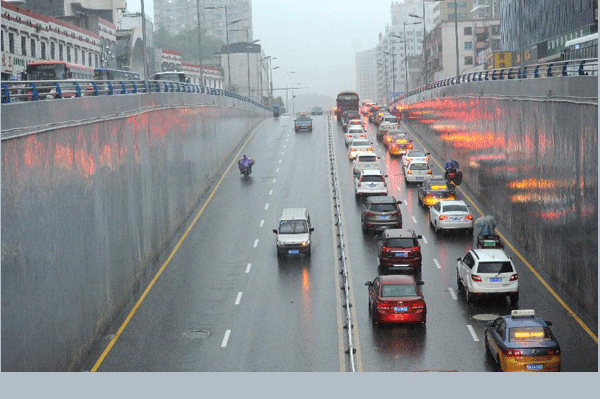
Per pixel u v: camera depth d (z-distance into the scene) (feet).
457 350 92.43
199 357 93.71
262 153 266.16
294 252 139.03
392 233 129.80
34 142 84.28
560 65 141.18
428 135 278.46
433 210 158.51
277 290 121.29
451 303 112.16
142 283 128.57
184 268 136.77
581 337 96.58
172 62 452.35
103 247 109.09
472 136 195.31
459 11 647.97
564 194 116.57
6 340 73.61
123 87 133.69
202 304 115.96
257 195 197.16
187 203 178.19
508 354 77.46
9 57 195.83
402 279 103.60
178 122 172.55
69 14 335.88
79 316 96.27
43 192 86.28
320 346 95.86
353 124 314.76
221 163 239.91
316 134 316.40
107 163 114.01
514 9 386.73
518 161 147.74
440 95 251.19
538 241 132.77
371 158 218.79
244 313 110.73
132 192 128.16
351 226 162.61
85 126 103.91
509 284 109.50
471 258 113.60
